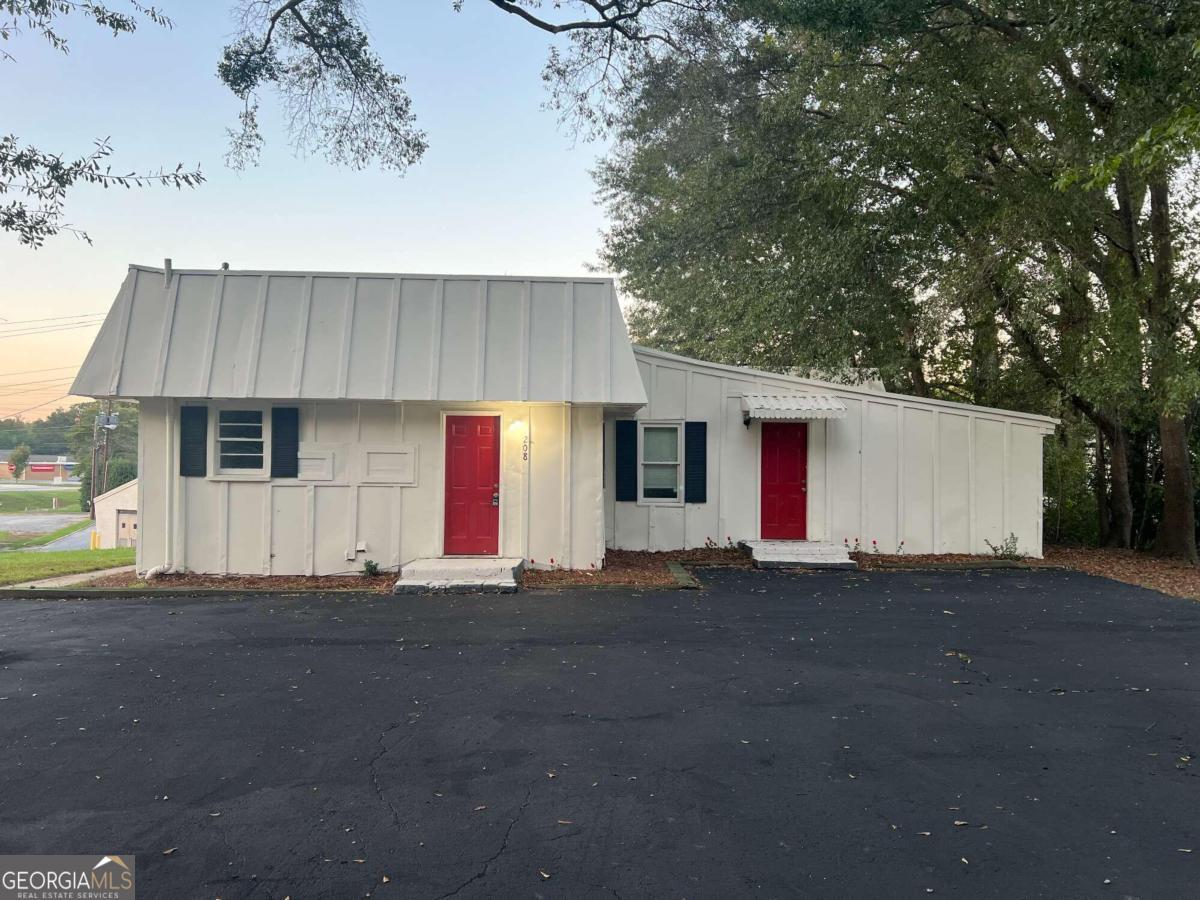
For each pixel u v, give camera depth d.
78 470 68.62
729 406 12.95
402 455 10.92
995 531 12.88
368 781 4.04
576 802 3.81
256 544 10.77
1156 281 12.16
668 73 13.09
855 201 12.18
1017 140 11.67
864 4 9.87
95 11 7.45
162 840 3.41
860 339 13.86
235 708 5.20
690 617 8.17
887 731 4.82
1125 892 3.04
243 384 10.22
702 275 15.79
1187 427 14.16
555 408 11.11
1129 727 4.92
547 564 11.06
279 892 3.00
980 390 16.05
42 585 10.20
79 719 4.98
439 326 10.66
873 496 12.88
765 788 3.98
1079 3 9.31
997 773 4.20
